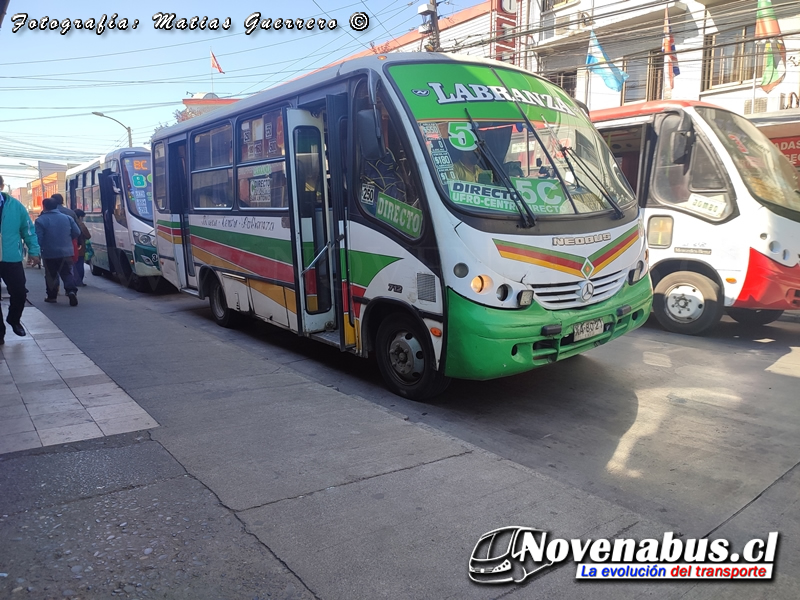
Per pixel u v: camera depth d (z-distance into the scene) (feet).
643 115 27.07
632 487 12.36
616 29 55.57
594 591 8.89
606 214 17.43
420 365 17.20
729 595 8.91
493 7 63.72
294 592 8.53
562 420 16.20
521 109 17.67
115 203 42.96
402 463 12.70
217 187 26.55
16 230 23.24
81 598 8.30
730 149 24.66
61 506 10.73
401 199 16.48
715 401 17.57
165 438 13.92
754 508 11.49
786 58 44.78
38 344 23.59
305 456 13.00
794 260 23.66
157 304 36.70
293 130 19.99
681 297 25.91
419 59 17.52
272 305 22.90
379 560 9.30
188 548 9.50
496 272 14.96
